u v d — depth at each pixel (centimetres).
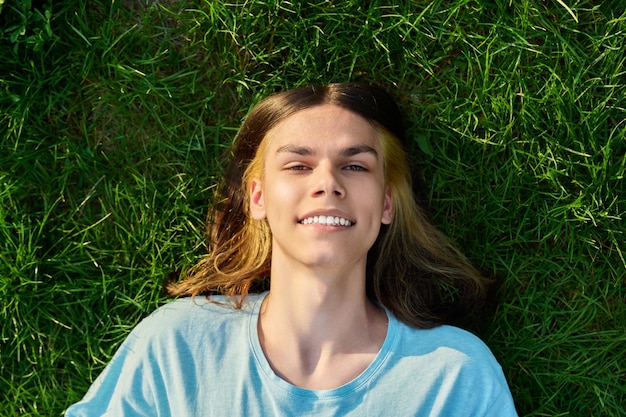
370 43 188
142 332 171
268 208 162
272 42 188
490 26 187
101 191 191
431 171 189
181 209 189
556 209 185
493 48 187
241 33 188
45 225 190
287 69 189
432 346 166
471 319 189
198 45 190
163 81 188
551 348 188
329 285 160
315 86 170
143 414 166
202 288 182
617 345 188
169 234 190
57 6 188
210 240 187
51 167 190
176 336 167
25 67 186
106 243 191
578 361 188
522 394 187
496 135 187
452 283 188
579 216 184
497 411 163
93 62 189
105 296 189
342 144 159
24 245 187
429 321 174
